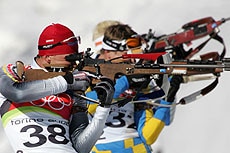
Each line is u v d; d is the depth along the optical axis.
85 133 13.02
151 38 19.00
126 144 15.65
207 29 18.81
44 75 12.62
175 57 18.06
